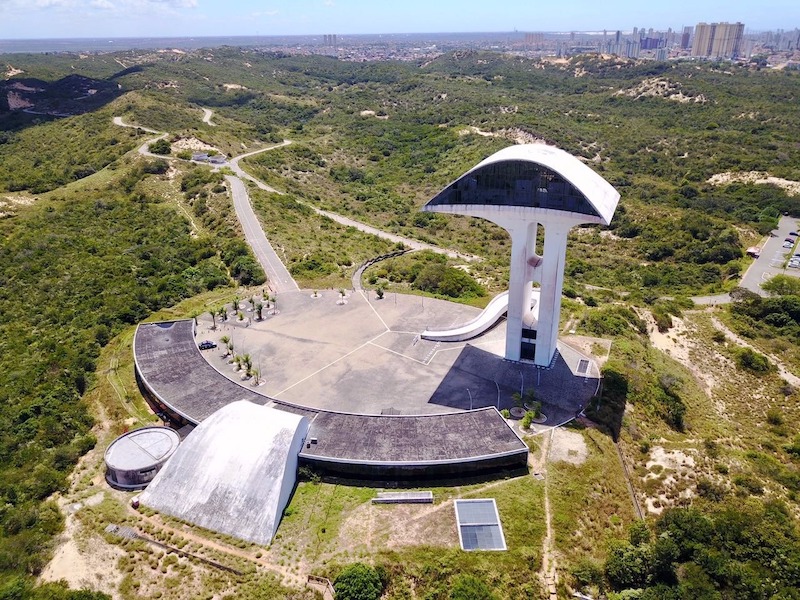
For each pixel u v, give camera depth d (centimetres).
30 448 5341
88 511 4481
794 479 5253
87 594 3647
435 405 5578
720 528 4350
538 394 5788
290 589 3772
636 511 4631
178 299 8500
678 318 8762
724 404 6862
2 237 10650
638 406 5903
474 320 7112
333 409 5525
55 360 6781
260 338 6975
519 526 4203
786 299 9106
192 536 4212
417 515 4331
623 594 3772
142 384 6181
